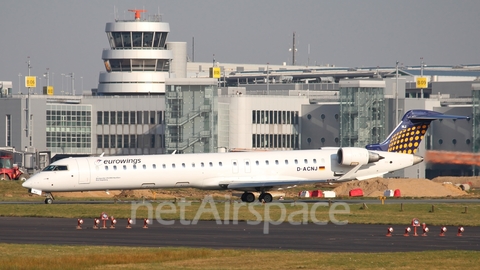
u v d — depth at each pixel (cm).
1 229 18362
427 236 16912
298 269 12144
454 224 19350
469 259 13025
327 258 13175
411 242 15838
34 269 12081
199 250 14138
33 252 13975
